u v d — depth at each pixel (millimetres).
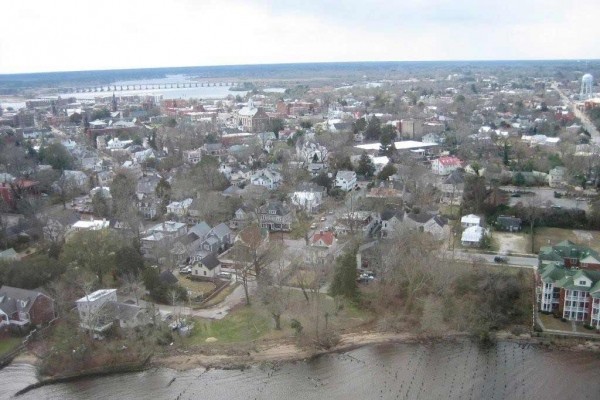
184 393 100062
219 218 182875
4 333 116375
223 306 129375
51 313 122000
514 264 144875
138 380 104000
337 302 126812
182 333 116750
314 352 112062
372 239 157000
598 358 107875
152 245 154125
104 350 109875
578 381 101312
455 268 128625
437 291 125688
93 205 197125
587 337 112938
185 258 154250
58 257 144375
